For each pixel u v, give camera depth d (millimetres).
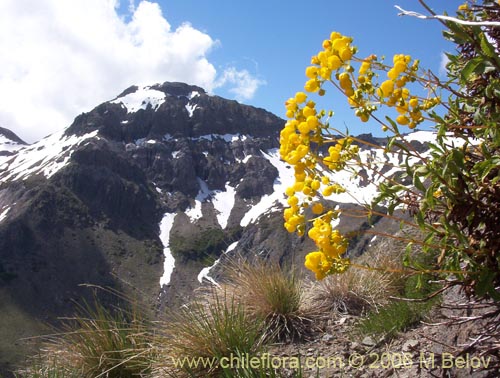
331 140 1956
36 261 141125
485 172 1788
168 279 151750
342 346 4711
